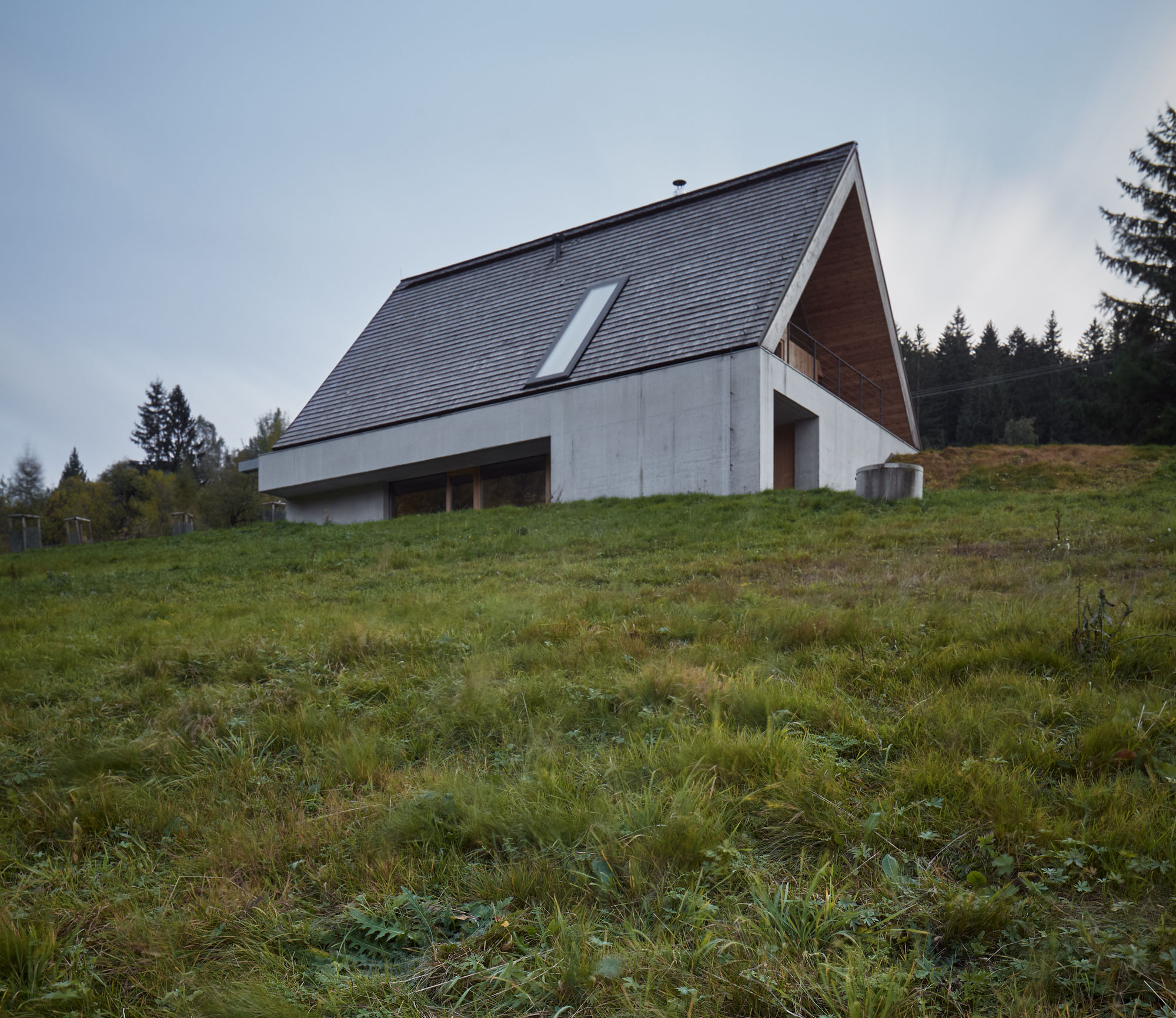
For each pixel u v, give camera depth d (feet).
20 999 8.90
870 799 11.62
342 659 21.22
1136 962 8.15
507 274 90.48
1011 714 13.84
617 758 13.38
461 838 11.49
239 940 9.87
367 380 88.79
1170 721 12.93
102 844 12.49
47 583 45.80
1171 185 114.01
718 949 8.76
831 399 75.56
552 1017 8.23
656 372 65.26
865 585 26.63
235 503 164.04
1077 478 61.41
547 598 27.68
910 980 8.13
